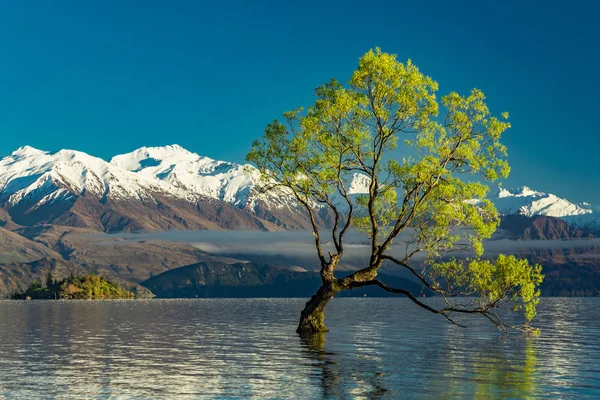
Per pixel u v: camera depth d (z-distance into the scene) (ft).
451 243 183.21
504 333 231.91
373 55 184.03
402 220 191.21
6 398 99.09
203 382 113.80
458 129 184.75
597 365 138.41
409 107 182.80
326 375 122.01
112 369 130.82
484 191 180.14
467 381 115.14
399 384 111.65
